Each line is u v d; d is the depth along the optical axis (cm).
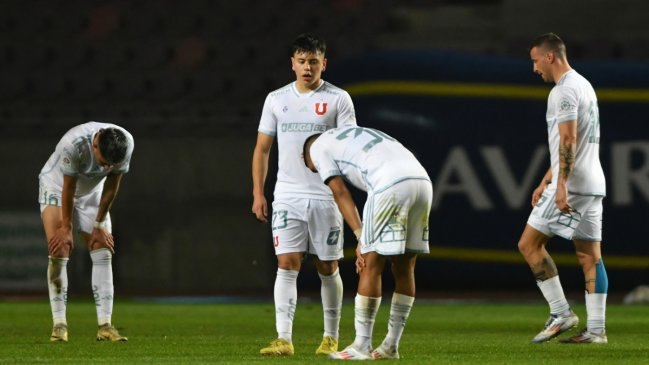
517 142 6494
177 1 8894
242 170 7062
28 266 6925
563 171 2934
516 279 6506
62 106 8194
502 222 6488
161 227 7056
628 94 6438
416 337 3459
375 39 8356
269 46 8506
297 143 2659
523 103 6500
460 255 6512
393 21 8506
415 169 2334
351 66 6638
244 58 8444
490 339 3334
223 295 6750
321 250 2652
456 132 6525
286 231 2644
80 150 2892
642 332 3691
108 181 2980
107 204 3025
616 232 6394
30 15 8938
